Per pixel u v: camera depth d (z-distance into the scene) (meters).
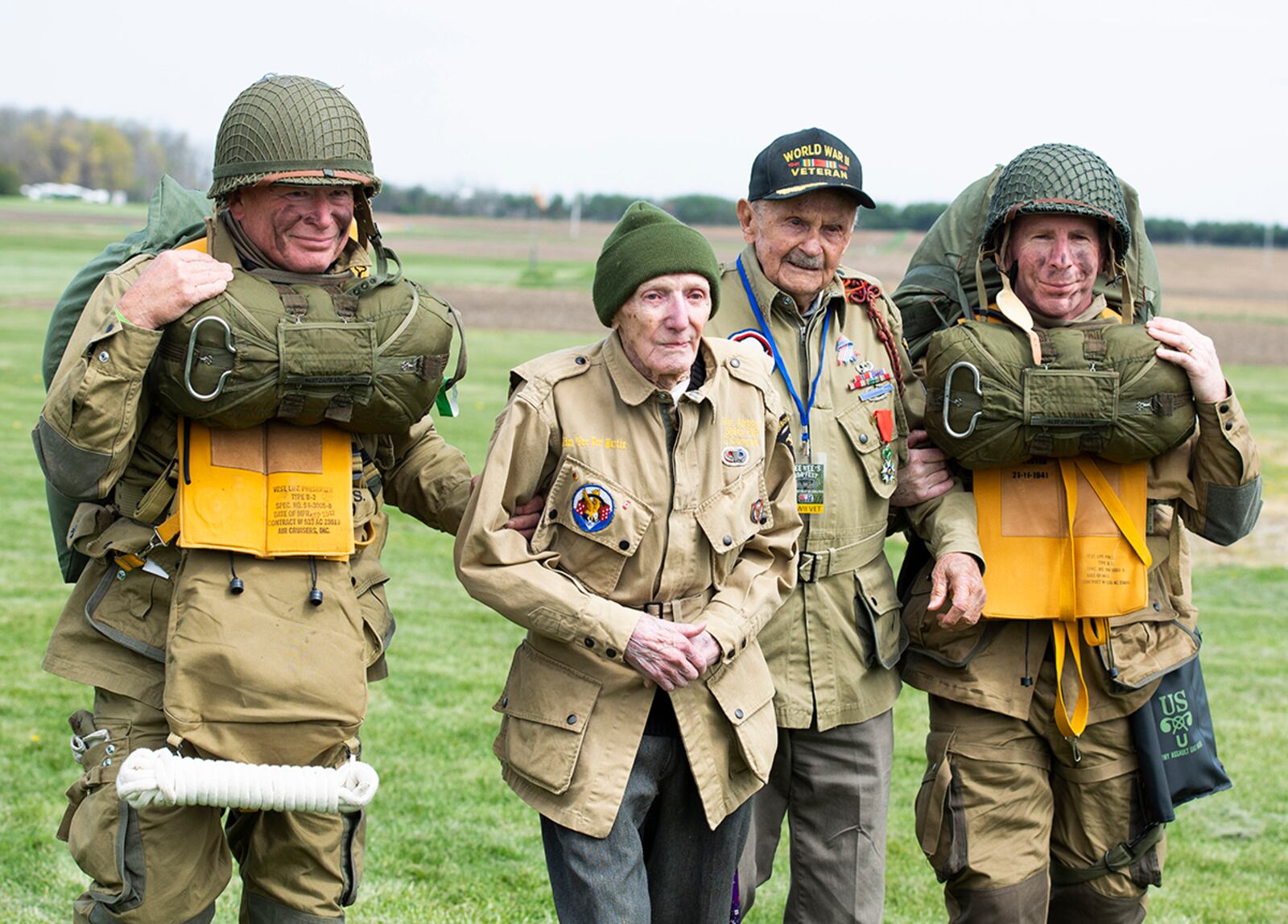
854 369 4.00
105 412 3.05
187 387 3.08
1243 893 5.24
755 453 3.49
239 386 3.11
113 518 3.34
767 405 3.55
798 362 3.97
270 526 3.26
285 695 3.20
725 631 3.36
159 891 3.24
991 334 3.69
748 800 3.56
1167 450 3.73
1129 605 3.78
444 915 4.72
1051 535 3.83
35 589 8.71
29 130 139.25
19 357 21.42
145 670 3.30
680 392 3.40
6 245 54.47
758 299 3.99
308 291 3.22
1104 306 3.94
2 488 11.77
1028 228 3.80
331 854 3.43
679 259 3.26
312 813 3.34
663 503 3.38
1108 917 4.00
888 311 4.13
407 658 7.68
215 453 3.24
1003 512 3.86
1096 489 3.79
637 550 3.37
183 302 3.07
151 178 146.75
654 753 3.43
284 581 3.28
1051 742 3.88
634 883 3.39
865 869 4.00
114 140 141.88
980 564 3.82
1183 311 43.78
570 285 47.06
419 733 6.52
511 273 53.59
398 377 3.24
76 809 3.38
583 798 3.33
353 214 3.42
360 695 3.32
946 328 3.91
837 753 3.97
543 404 3.37
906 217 103.00
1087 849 3.95
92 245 57.09
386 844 5.30
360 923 4.62
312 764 3.29
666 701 3.43
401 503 3.79
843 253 4.00
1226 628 9.42
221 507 3.21
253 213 3.28
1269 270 72.19
